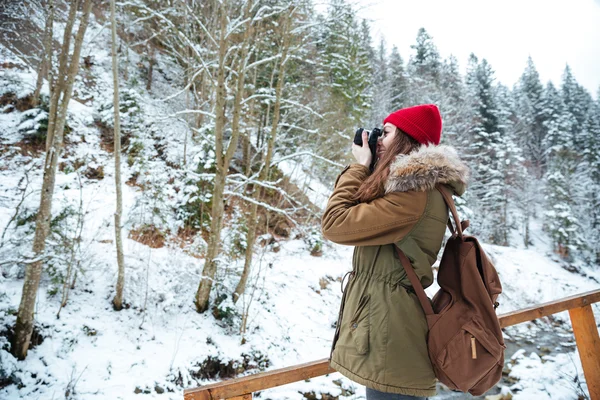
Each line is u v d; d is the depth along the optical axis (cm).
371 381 104
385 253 114
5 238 636
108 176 1025
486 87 3438
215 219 690
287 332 741
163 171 1083
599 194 2662
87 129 1133
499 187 2411
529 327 917
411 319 106
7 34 1208
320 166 1281
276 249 1043
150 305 656
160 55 1605
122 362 543
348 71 1508
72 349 536
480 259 113
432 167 108
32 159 953
